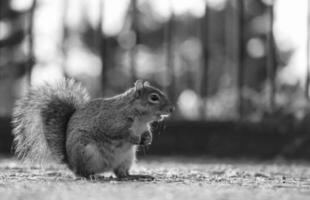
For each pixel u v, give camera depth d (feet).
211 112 97.66
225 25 130.11
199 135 69.41
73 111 35.37
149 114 33.78
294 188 28.73
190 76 128.98
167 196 23.85
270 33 73.26
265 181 32.81
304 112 70.64
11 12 107.04
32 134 35.76
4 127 68.95
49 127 34.83
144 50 134.21
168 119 70.03
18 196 23.76
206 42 76.23
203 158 65.21
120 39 123.65
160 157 65.92
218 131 69.36
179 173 37.52
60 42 97.30
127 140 32.63
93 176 32.17
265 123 68.95
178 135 69.46
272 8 73.05
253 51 121.60
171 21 79.30
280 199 23.98
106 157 32.50
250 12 123.54
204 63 75.97
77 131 32.55
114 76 123.75
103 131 32.32
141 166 47.19
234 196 24.36
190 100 122.21
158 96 34.01
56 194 24.36
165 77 79.46
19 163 46.14
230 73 124.47
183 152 69.00
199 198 23.44
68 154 33.01
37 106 35.91
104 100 33.45
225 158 66.08
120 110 32.81
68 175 34.63
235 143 68.49
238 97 72.74
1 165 43.52
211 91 124.98
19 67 108.37
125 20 112.88
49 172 36.86
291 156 66.54
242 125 69.00
